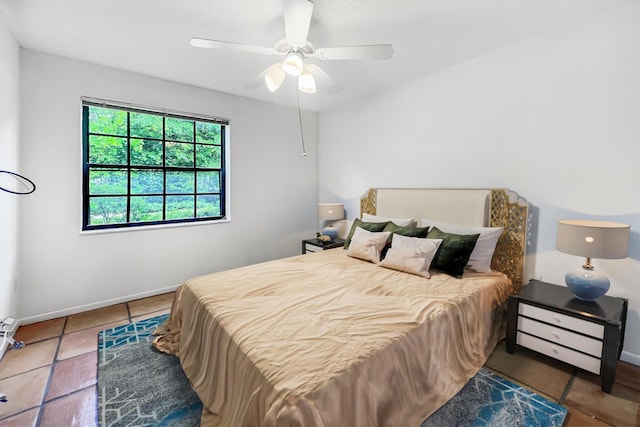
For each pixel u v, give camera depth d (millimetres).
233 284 2137
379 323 1553
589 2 1905
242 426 1149
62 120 2672
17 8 1939
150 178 3314
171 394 1732
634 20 1911
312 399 1054
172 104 3254
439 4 1895
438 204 2928
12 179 2266
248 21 2094
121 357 2096
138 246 3168
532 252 2441
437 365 1612
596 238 1764
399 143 3414
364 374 1229
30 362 2035
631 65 1935
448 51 2564
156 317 2746
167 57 2664
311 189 4594
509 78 2496
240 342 1403
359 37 2299
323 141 4512
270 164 4125
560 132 2248
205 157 3699
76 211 2793
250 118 3891
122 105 2943
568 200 2234
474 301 1981
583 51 2115
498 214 2580
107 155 3031
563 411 1569
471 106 2756
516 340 2105
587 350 1780
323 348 1323
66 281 2770
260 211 4070
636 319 1976
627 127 1964
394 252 2539
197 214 3672
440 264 2443
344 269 2529
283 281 2213
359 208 3984
